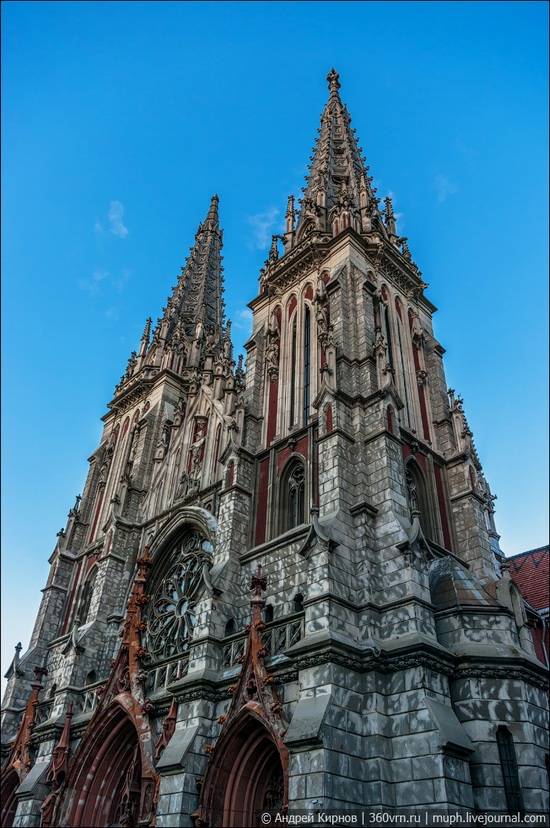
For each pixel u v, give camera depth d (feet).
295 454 122.83
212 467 144.46
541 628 136.77
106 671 133.18
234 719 89.97
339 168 190.29
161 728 103.96
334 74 228.43
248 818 86.94
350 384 120.06
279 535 115.14
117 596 145.38
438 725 76.89
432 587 100.63
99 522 176.35
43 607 165.37
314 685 81.92
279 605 103.45
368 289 136.87
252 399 140.56
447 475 129.08
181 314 223.30
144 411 187.93
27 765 126.00
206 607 108.06
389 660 85.15
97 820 107.45
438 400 141.79
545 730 86.12
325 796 71.51
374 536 98.94
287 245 169.89
